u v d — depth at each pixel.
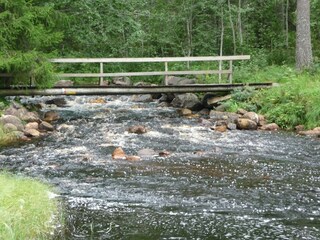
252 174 8.30
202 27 23.39
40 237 5.55
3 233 5.15
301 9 17.89
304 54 17.91
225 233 5.71
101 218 6.19
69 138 11.48
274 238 5.56
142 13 21.44
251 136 11.85
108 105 17.45
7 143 10.84
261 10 25.62
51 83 13.82
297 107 13.15
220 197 7.01
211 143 10.95
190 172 8.41
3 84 14.12
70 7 18.84
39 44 13.91
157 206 6.64
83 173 8.31
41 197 6.61
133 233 5.72
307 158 9.54
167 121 13.99
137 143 10.93
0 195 6.23
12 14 12.96
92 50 21.17
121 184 7.64
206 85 15.37
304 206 6.64
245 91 15.17
